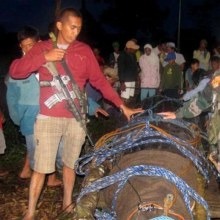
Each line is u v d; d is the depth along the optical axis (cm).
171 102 426
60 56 236
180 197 176
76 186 325
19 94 288
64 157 262
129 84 626
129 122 249
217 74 233
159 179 179
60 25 243
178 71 614
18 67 240
